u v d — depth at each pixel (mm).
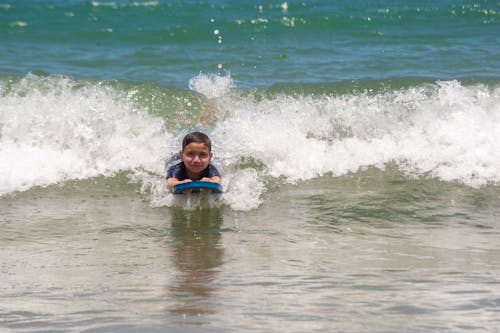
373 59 33594
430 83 27609
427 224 18062
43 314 11234
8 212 18766
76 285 13109
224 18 41781
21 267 14430
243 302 11930
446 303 11844
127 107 24750
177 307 11617
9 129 23188
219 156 22312
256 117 24328
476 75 30531
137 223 18016
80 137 23125
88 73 31078
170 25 40250
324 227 17750
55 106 24219
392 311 11406
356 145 23406
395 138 23688
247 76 30594
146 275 13859
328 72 31188
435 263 14758
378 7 45312
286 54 34625
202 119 24891
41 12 42875
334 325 10688
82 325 10633
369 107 24875
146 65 32625
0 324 10695
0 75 28219
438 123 24031
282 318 11016
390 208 19344
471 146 23031
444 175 21875
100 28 39719
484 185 21297
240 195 20078
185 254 15531
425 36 38656
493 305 11734
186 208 19188
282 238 16828
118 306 11688
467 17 43344
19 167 21578
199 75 28547
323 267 14453
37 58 33531
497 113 24297
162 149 22922
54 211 18953
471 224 18094
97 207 19359
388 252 15672
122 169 22031
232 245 16250
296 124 24203
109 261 14953
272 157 22594
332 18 41719
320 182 21500
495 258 15234
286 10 44062
